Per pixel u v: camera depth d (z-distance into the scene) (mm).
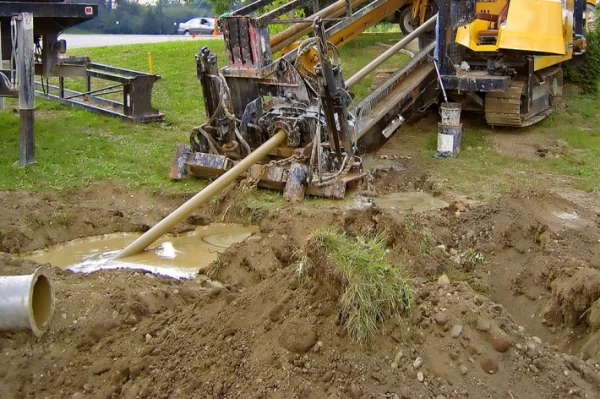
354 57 16844
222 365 4754
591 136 12242
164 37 36938
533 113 12547
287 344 4707
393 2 12875
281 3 15367
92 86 16094
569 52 12773
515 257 6895
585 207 8383
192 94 15211
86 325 5320
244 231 8031
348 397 4383
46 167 9766
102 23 48031
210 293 5645
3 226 7535
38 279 5211
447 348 4660
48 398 4809
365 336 4637
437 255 6789
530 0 11188
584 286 5703
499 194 9000
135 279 6207
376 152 10781
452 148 10672
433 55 11484
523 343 4809
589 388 4676
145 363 4910
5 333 5098
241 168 8156
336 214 7535
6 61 11523
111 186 9109
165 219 7496
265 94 9430
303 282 5090
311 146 8742
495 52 11422
